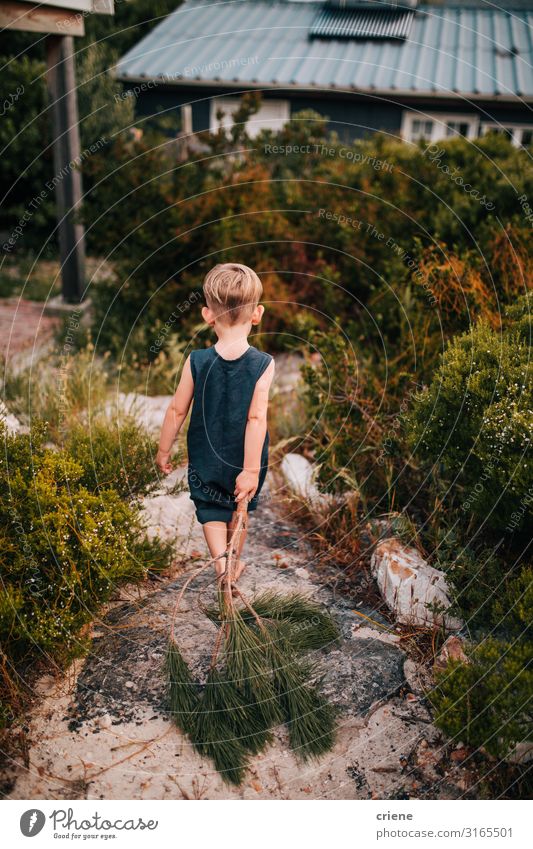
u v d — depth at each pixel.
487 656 1.94
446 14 10.94
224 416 2.41
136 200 5.17
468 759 1.96
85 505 2.38
